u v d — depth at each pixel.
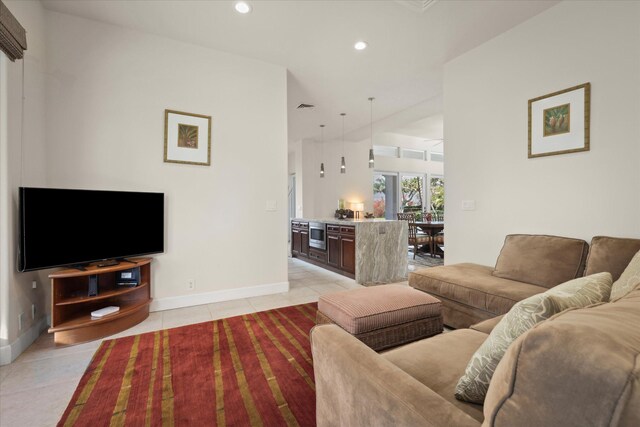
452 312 2.43
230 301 3.28
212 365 1.93
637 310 0.62
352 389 0.87
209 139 3.20
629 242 2.00
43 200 2.19
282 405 1.54
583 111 2.38
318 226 5.39
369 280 4.34
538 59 2.67
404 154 8.88
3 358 1.94
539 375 0.49
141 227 2.78
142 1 2.48
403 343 1.80
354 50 3.27
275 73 3.58
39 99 2.42
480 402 0.87
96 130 2.72
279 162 3.61
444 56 3.40
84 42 2.69
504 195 2.95
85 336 2.27
